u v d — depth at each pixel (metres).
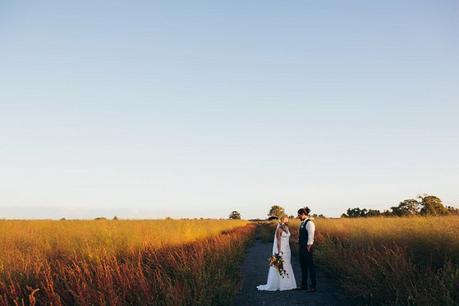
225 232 36.72
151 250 12.54
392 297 8.98
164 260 11.66
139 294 8.05
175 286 8.68
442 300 7.51
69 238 14.30
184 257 11.23
